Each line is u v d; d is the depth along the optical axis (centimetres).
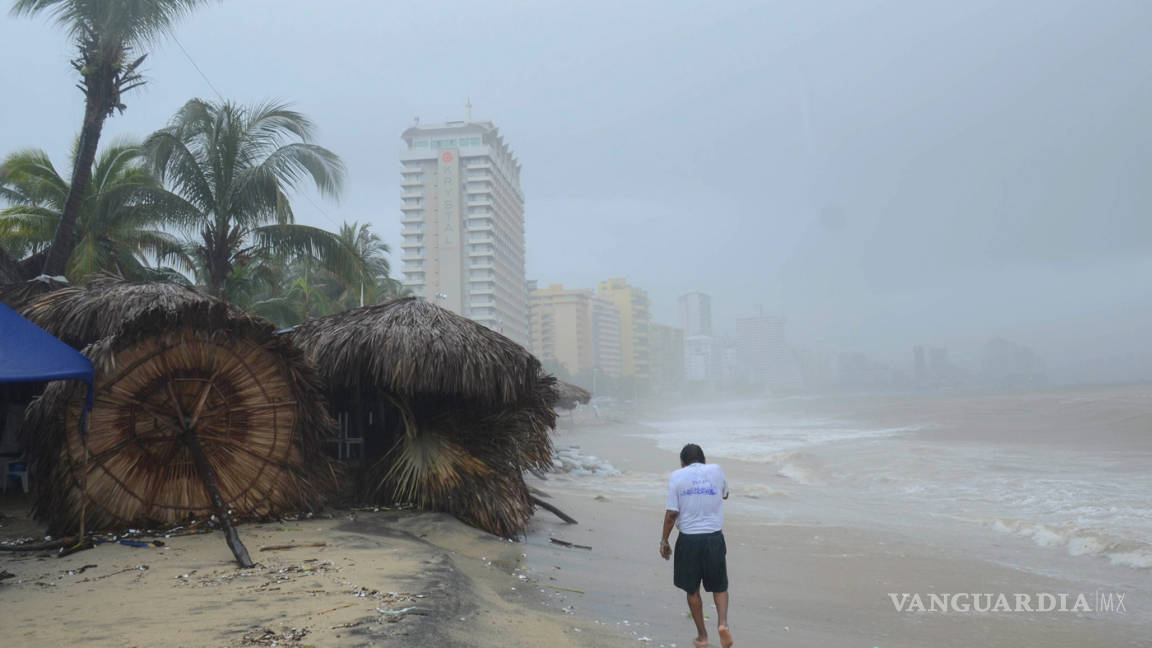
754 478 2203
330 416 929
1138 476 1962
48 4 1317
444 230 14788
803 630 648
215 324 777
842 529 1217
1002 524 1236
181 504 770
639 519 1265
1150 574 900
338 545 711
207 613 475
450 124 15625
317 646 411
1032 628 682
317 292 3288
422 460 954
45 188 1914
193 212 1680
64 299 886
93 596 518
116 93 1349
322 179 1791
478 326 997
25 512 883
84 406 683
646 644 539
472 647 444
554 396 1146
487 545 861
